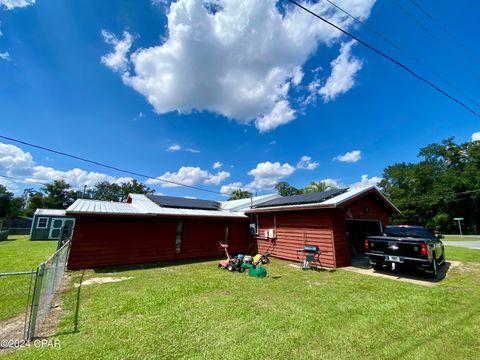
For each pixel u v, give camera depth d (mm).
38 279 3377
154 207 11617
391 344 3129
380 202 11250
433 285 6199
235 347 3051
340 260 8828
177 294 5414
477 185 32281
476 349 3000
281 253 10922
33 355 2842
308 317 4055
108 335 3391
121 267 8852
